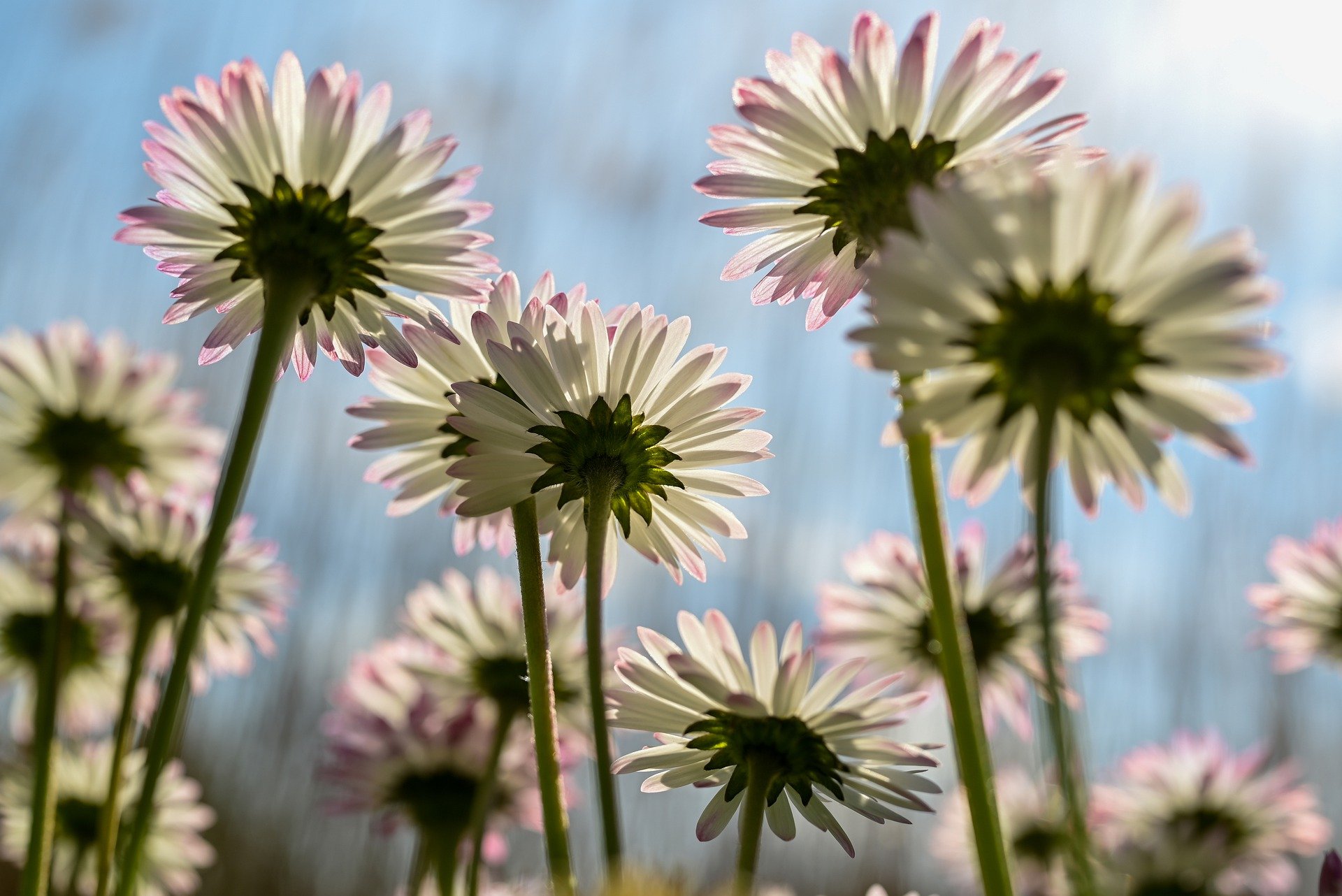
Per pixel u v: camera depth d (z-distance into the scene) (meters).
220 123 0.25
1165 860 0.31
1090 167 0.22
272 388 0.24
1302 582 0.31
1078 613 0.29
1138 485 0.22
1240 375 0.22
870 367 0.22
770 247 0.24
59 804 0.30
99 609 0.29
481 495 0.24
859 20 0.24
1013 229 0.22
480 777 0.29
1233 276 0.22
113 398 0.30
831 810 0.24
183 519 0.29
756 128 0.24
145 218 0.25
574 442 0.24
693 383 0.24
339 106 0.25
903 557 0.29
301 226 0.25
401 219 0.25
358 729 0.30
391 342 0.25
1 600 0.31
